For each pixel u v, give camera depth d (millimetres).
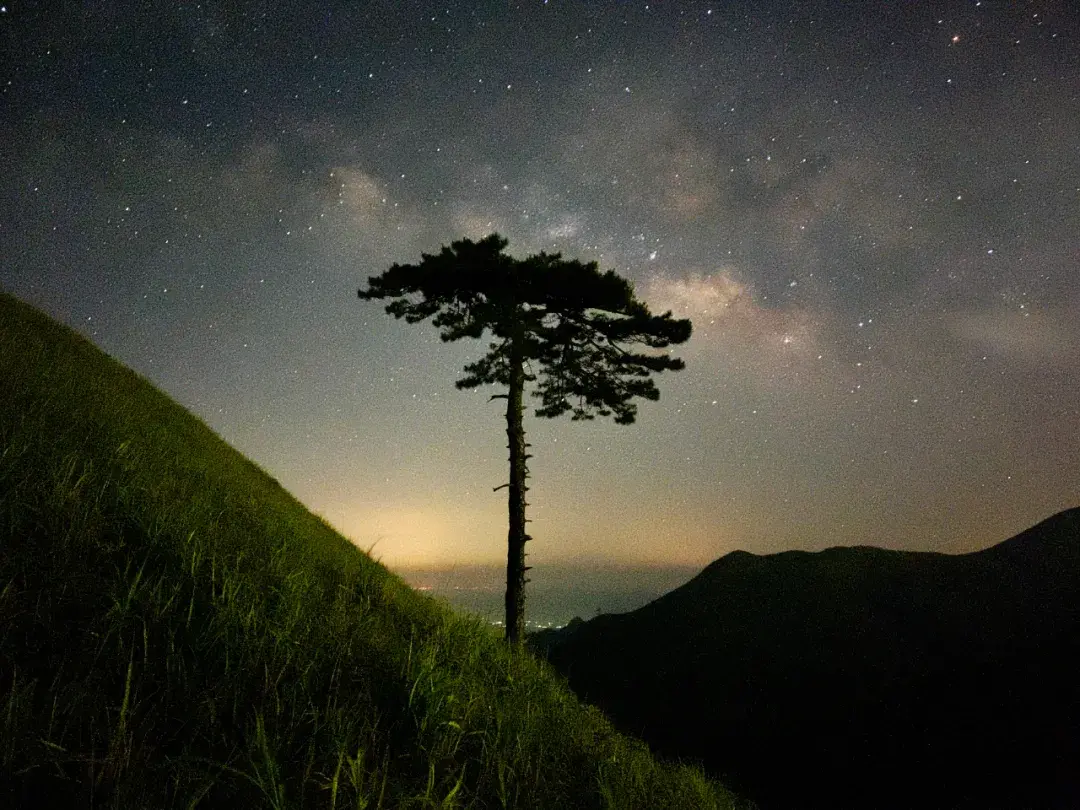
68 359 8977
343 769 2119
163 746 1928
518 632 11625
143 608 2598
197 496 4992
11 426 4121
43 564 2652
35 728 1710
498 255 11828
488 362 12445
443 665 3994
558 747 3635
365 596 4922
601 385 12609
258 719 2012
